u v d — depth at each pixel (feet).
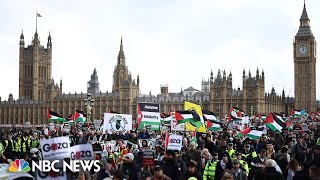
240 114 250.37
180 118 147.64
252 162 84.74
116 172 60.80
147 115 153.79
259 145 117.60
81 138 147.02
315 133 182.09
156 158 110.83
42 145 65.10
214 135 158.51
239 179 75.66
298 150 109.60
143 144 103.14
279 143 136.87
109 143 120.57
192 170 72.59
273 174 66.18
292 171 76.59
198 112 149.07
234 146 118.62
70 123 304.50
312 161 80.89
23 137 144.97
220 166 81.82
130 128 159.63
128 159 72.43
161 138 145.69
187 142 132.77
